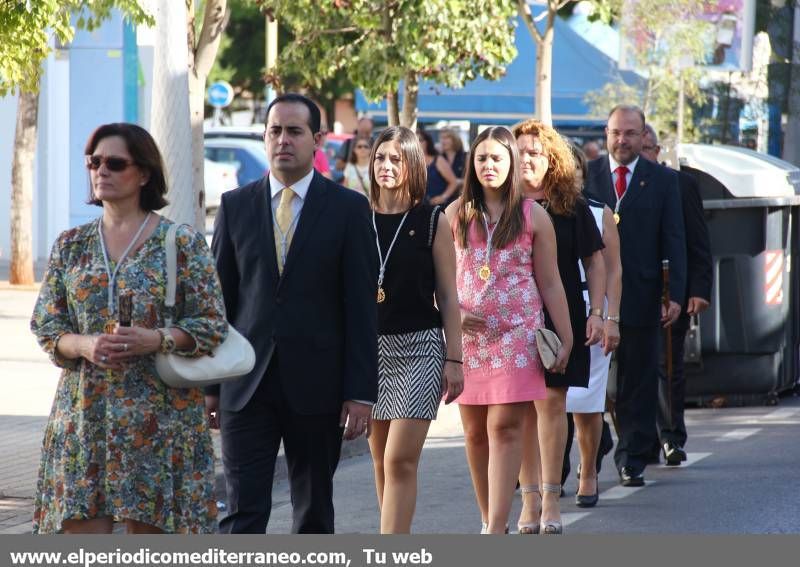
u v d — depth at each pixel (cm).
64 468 1591
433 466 3061
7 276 7169
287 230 1828
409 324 2048
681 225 2808
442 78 4934
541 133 2408
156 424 1591
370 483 2903
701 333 3850
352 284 1816
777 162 4056
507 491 2186
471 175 2262
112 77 8038
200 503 1620
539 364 2216
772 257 3859
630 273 2783
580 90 8188
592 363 2534
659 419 3009
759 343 3847
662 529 2380
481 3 4759
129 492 1577
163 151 2884
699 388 3897
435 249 2064
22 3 3275
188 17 3155
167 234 1619
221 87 10562
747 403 3909
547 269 2253
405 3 4653
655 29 6612
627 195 2809
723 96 7162
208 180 9400
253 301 1825
